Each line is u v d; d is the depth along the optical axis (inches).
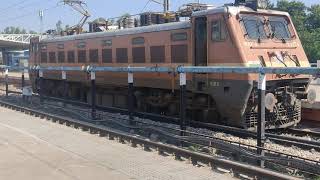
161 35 636.1
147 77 665.0
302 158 368.8
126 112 716.0
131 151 439.5
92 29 888.9
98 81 788.6
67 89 925.8
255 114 542.0
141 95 704.4
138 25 768.3
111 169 369.4
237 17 543.8
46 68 822.5
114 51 743.7
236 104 530.6
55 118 648.4
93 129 551.2
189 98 599.8
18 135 525.0
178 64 607.8
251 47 538.6
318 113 597.3
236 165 355.6
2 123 625.3
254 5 563.8
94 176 347.9
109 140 498.6
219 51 548.4
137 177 345.7
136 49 689.0
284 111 557.0
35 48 1042.1
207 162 383.2
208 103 578.9
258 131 383.6
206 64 565.3
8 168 372.5
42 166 378.6
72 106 827.4
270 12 578.2
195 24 577.3
